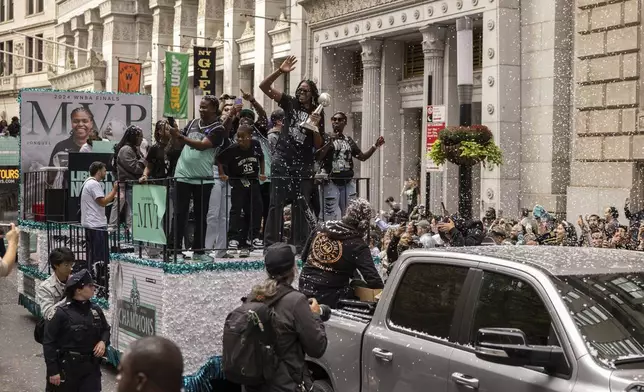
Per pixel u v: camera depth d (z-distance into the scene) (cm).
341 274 756
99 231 1105
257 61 3028
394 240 1243
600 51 1678
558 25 1780
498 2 1872
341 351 644
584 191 1702
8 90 5953
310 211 963
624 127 1631
